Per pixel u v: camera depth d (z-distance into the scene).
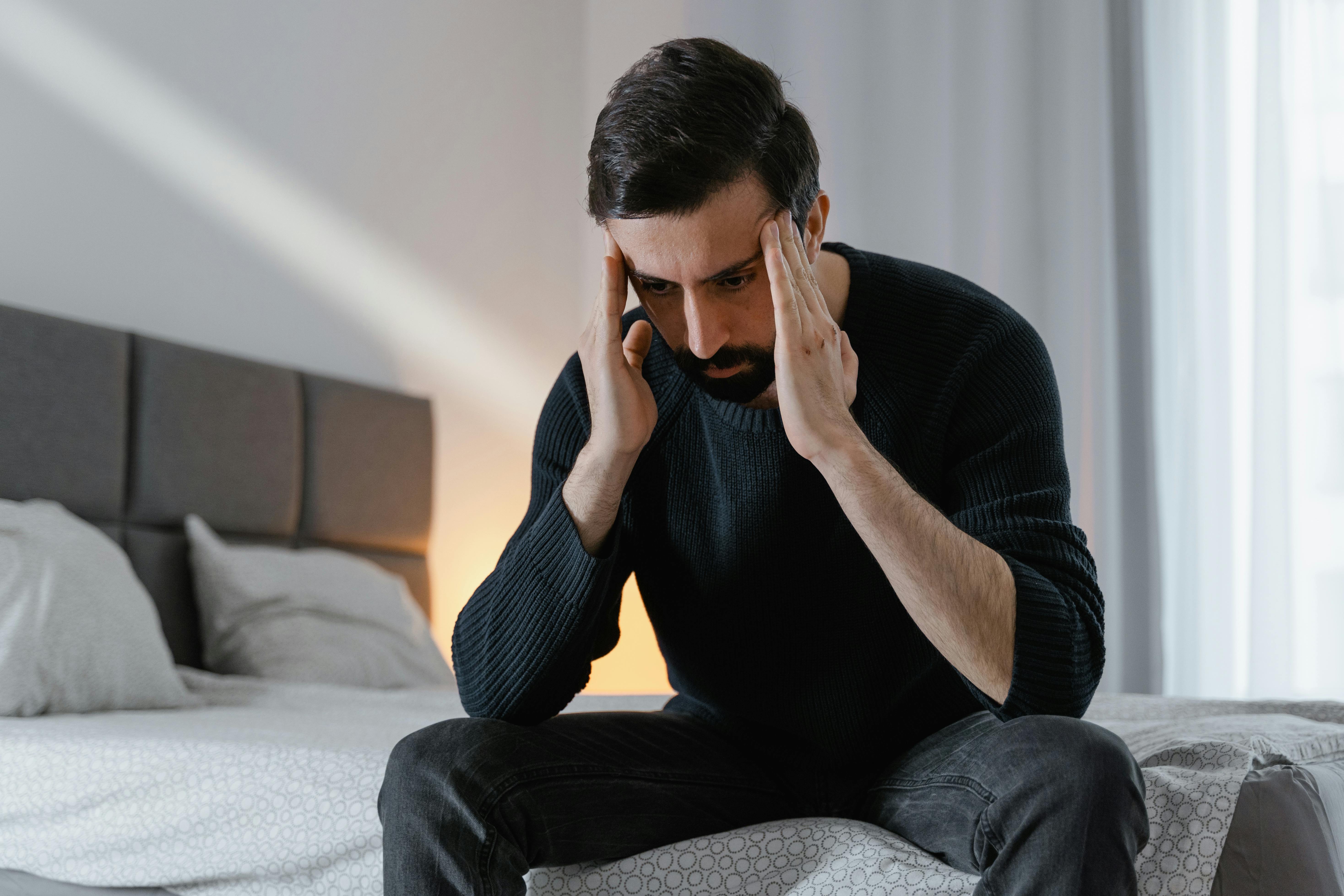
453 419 3.47
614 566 1.09
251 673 2.37
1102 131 3.45
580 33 4.03
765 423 1.08
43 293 2.50
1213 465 3.25
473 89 3.59
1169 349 3.35
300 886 1.22
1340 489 3.11
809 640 1.12
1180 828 0.99
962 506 1.09
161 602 2.46
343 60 3.19
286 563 2.56
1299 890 1.00
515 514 3.64
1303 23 3.23
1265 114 3.21
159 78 2.75
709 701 1.20
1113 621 3.29
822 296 1.09
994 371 1.12
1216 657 3.20
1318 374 3.16
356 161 3.21
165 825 1.30
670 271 1.00
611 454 1.07
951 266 3.62
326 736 1.49
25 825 1.39
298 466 2.86
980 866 0.91
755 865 1.03
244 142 2.93
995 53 3.60
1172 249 3.37
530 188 3.78
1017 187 3.53
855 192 3.74
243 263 2.91
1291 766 1.09
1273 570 3.11
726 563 1.13
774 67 3.85
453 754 0.98
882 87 3.74
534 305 3.77
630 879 1.04
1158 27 3.43
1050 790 0.86
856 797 1.15
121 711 1.95
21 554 1.95
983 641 0.96
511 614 1.08
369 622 2.58
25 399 2.26
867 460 0.99
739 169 0.98
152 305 2.70
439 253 3.45
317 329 3.09
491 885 0.94
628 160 0.98
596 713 1.16
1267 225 3.19
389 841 0.97
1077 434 3.38
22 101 2.48
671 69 1.00
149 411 2.51
